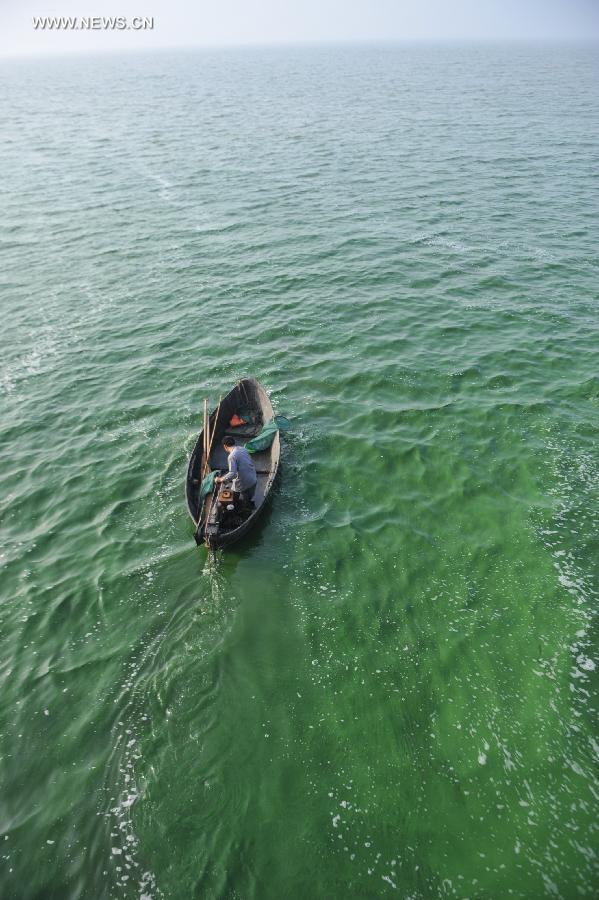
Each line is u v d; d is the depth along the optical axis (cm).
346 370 1734
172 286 2333
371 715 839
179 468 1356
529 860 678
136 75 16625
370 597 1028
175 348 1891
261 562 1100
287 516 1208
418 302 2125
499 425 1473
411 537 1152
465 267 2388
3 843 703
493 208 3058
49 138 5541
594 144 4341
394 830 708
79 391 1681
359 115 6241
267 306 2139
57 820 725
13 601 1034
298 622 984
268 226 2944
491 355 1780
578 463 1331
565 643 934
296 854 687
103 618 998
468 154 4188
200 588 1047
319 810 729
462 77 10875
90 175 4050
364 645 943
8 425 1538
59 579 1076
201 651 935
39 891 663
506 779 758
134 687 883
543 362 1734
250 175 3888
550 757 781
